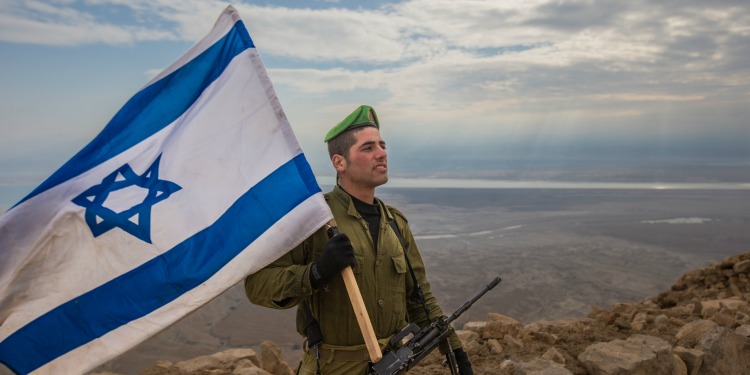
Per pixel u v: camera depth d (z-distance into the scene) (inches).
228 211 109.7
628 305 306.2
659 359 183.0
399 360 105.8
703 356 195.8
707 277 416.8
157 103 116.9
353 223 112.0
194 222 109.0
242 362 204.5
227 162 113.1
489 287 117.7
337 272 98.4
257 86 116.2
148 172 112.1
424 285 122.2
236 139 114.3
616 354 184.1
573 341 226.8
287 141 113.0
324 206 107.1
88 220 104.9
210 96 117.0
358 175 112.8
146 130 115.2
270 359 217.2
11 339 99.1
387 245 113.0
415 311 123.2
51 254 103.0
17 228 102.3
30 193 104.1
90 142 111.0
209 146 114.0
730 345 201.9
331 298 108.5
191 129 115.0
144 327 102.4
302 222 106.3
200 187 111.6
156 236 107.0
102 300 103.0
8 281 100.8
